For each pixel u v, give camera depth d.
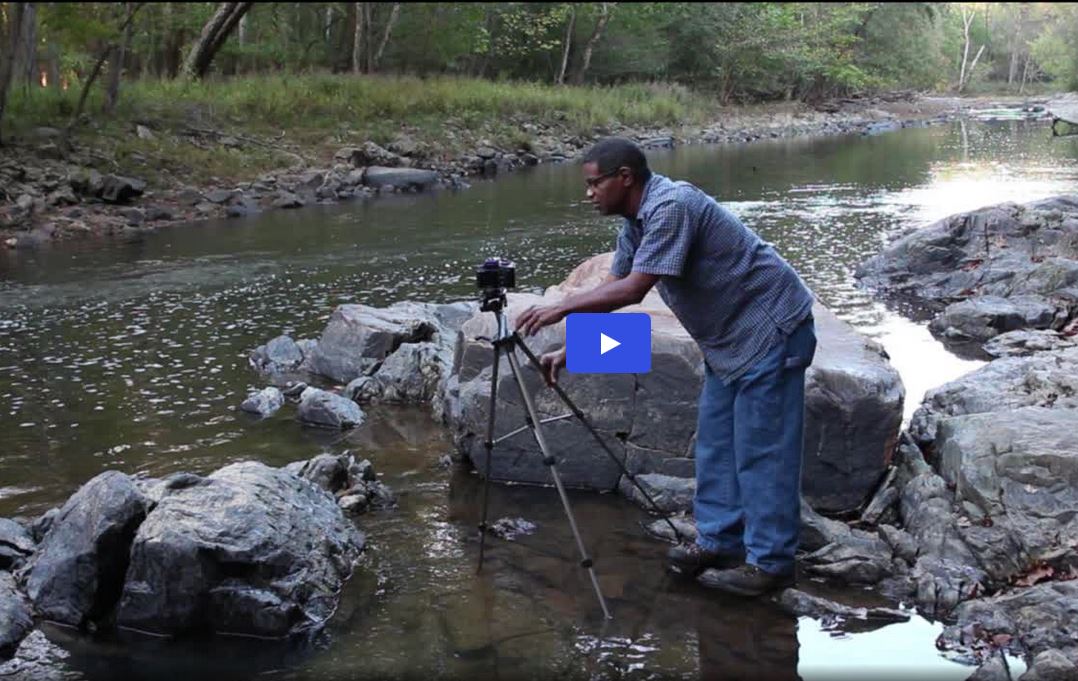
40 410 6.12
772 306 3.79
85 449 5.46
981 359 7.12
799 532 4.13
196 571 3.63
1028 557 3.93
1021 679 3.21
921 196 15.84
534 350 4.99
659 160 23.39
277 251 11.83
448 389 5.76
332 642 3.58
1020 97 60.94
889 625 3.66
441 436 5.71
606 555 4.23
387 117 23.03
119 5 18.55
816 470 4.61
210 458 5.33
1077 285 8.55
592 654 3.47
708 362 3.96
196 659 3.49
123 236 13.01
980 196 15.62
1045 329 7.78
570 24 35.66
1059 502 4.05
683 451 4.82
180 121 18.88
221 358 7.31
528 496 4.90
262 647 3.57
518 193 17.56
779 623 3.68
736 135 31.30
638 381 4.85
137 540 3.69
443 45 33.94
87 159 15.69
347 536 4.27
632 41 39.97
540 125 26.27
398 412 6.14
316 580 3.84
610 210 3.89
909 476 4.67
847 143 28.73
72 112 17.67
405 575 4.06
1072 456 4.09
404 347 6.58
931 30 62.97
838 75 45.72
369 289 9.66
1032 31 78.62
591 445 4.95
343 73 30.06
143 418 5.98
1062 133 31.19
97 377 6.82
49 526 4.27
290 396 6.44
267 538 3.78
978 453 4.32
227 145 18.45
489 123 24.53
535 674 3.35
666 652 3.49
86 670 3.42
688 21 41.81
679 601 3.85
